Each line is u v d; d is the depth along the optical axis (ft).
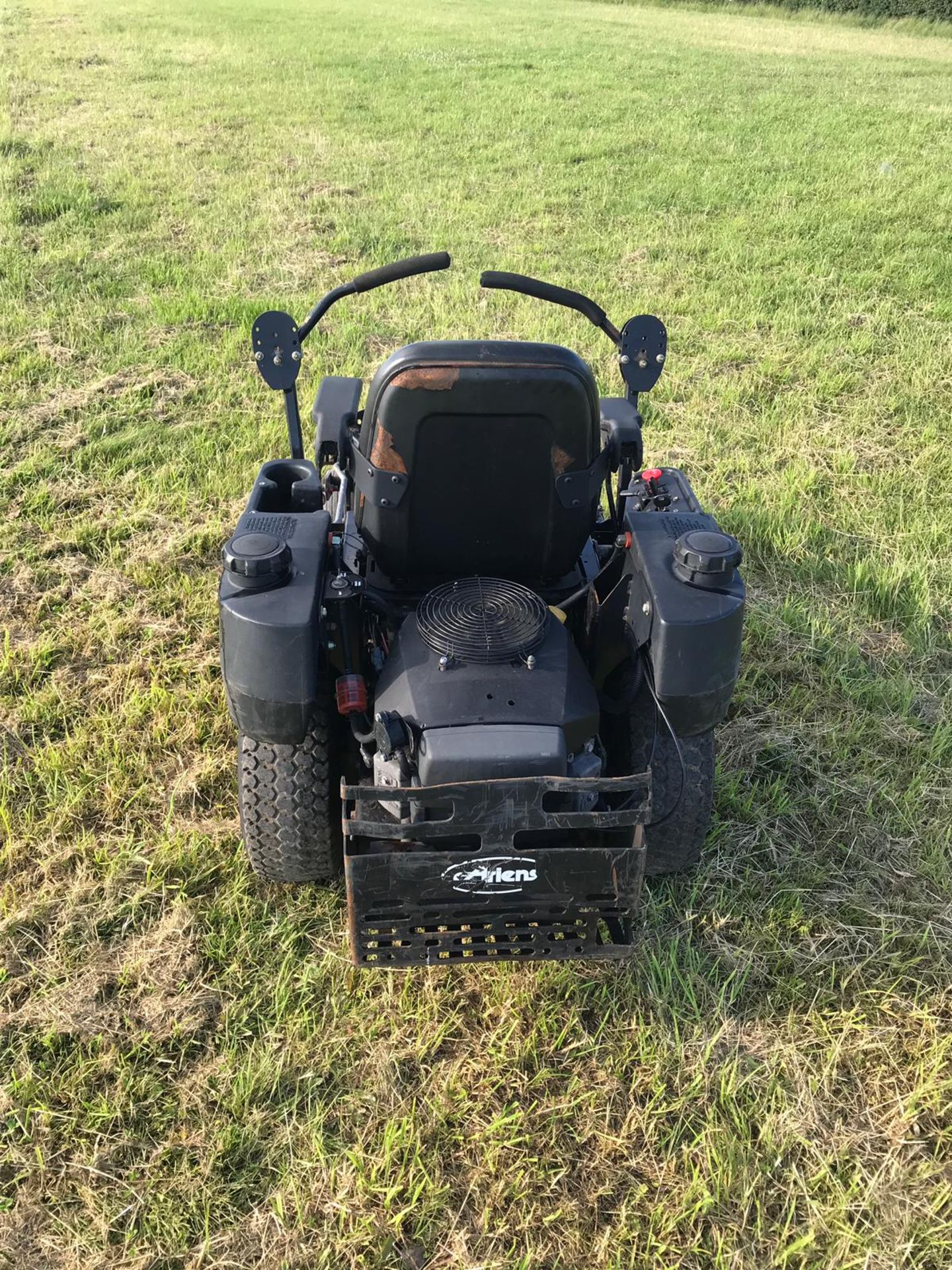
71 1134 8.54
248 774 9.51
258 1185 8.27
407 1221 8.08
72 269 28.84
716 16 111.45
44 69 57.36
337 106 50.55
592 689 9.38
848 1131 8.77
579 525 10.09
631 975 9.95
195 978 9.78
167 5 88.89
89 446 19.29
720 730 13.25
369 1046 9.27
